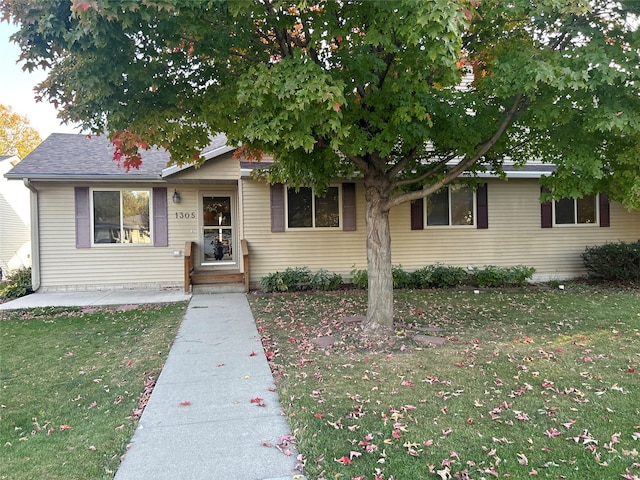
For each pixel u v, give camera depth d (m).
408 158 5.74
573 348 4.89
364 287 9.86
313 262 10.15
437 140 5.53
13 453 2.72
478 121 5.19
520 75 4.13
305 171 6.58
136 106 4.45
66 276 9.85
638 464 2.49
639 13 4.41
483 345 5.05
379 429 2.96
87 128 4.82
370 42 3.92
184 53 4.63
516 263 10.99
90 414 3.35
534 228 11.06
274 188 9.93
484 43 5.24
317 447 2.72
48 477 2.43
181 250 10.50
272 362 4.55
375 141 4.90
